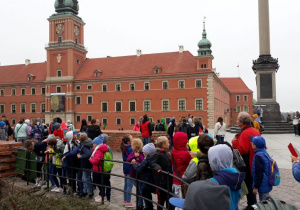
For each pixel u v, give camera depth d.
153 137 18.91
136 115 65.81
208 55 60.50
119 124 67.38
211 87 59.78
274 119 28.95
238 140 7.43
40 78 77.88
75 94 71.81
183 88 61.97
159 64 67.19
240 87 104.62
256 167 5.89
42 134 16.64
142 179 7.18
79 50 74.56
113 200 8.33
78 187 8.75
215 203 2.77
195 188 2.88
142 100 65.31
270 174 5.86
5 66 86.69
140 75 65.75
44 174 9.84
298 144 18.42
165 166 6.71
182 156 6.45
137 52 72.69
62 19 72.81
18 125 15.95
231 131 32.81
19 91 78.94
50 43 73.88
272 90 29.36
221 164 3.66
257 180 5.86
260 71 29.67
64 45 71.62
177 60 66.50
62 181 9.14
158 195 6.80
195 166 5.64
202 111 60.28
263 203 3.34
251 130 6.82
